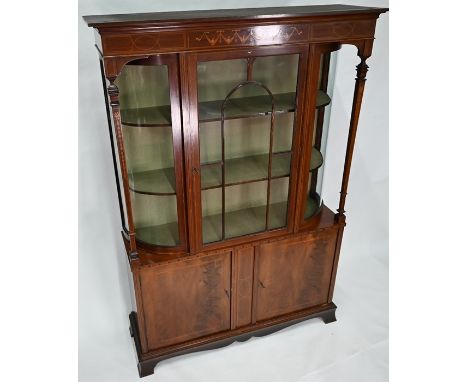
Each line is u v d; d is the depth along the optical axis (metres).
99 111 1.96
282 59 1.64
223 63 1.55
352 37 1.65
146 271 1.77
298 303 2.21
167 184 1.72
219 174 1.77
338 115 2.44
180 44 1.43
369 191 2.73
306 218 2.03
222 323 2.07
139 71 1.56
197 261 1.85
